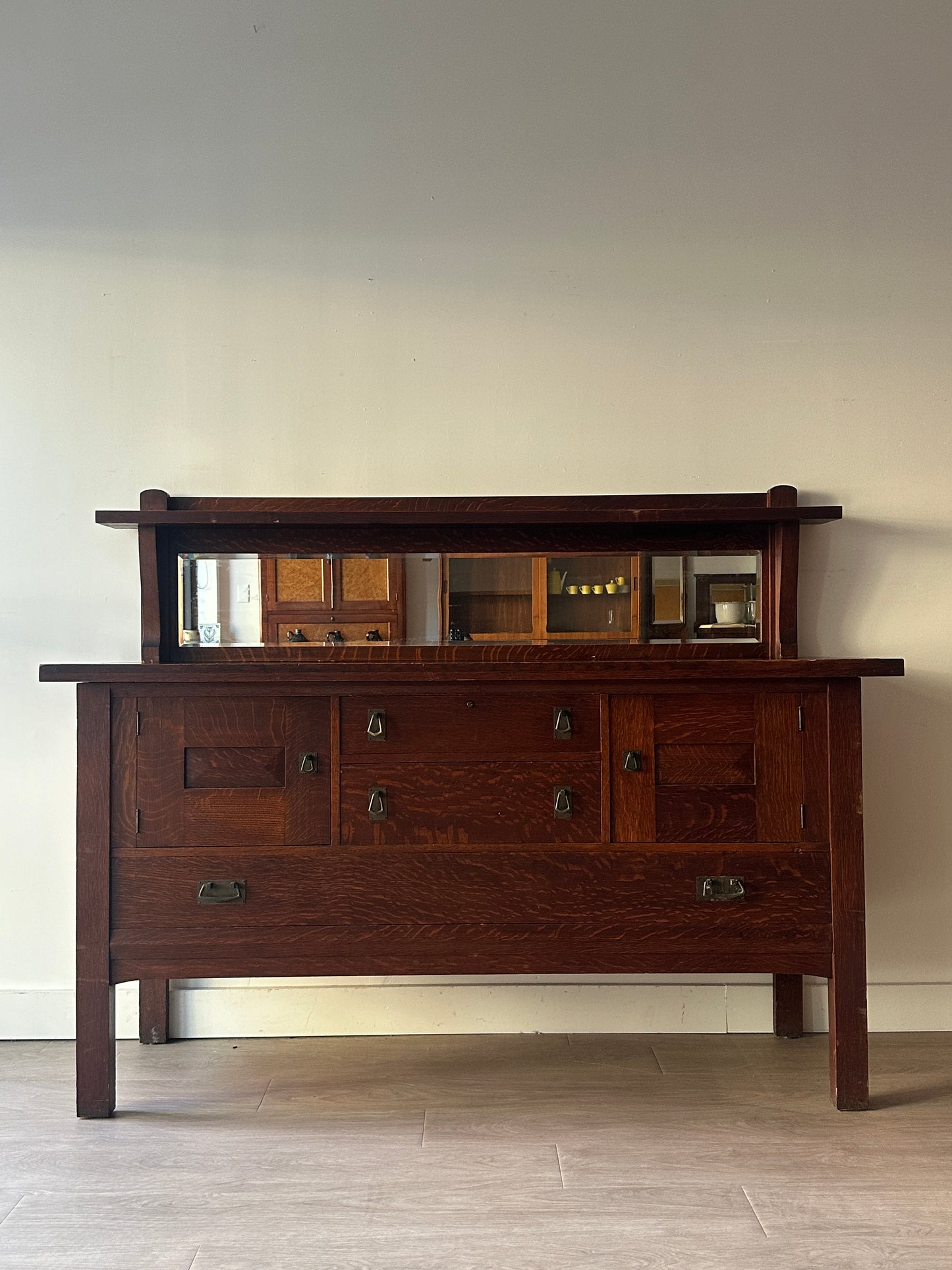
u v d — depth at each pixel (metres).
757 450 2.78
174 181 2.77
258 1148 2.12
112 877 2.29
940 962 2.78
